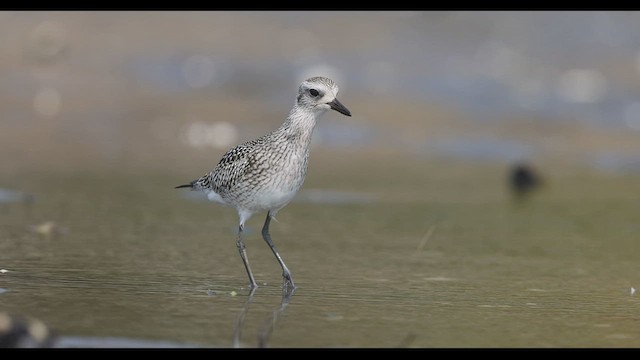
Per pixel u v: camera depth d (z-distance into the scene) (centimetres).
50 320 901
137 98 2181
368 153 1955
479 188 1706
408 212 1511
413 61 2381
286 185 1107
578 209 1554
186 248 1245
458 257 1236
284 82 2273
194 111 2128
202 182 1183
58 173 1708
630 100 2222
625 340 895
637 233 1392
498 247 1297
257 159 1098
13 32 2412
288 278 1077
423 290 1066
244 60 2352
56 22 2464
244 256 1105
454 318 957
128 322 905
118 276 1086
